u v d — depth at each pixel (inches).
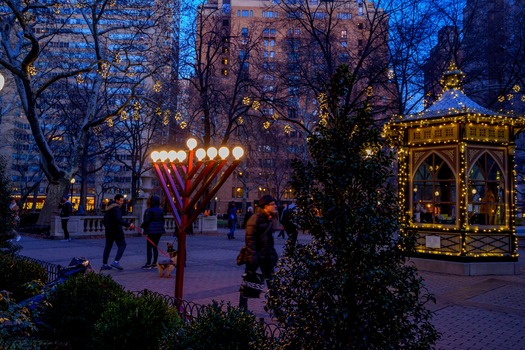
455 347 226.2
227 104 1194.6
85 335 210.8
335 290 130.5
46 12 833.5
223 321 153.5
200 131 1386.6
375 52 1022.4
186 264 508.1
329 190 141.0
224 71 1400.1
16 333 188.1
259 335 148.3
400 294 134.1
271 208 267.7
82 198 1556.3
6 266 294.2
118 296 216.1
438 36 1022.4
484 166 500.4
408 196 528.7
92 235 837.8
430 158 524.1
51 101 1466.5
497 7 1091.9
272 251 269.4
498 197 503.8
